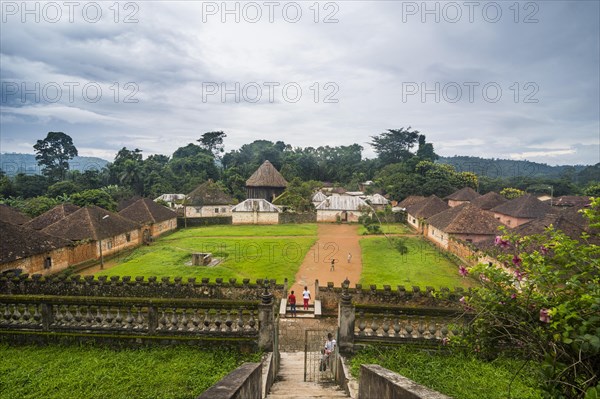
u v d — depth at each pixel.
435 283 31.02
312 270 35.81
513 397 8.07
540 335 5.52
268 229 62.94
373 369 6.79
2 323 11.56
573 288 5.47
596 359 4.60
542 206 54.19
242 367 6.48
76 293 22.27
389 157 130.50
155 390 8.72
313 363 13.79
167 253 42.28
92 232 38.84
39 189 84.75
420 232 58.75
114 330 11.45
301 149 155.50
